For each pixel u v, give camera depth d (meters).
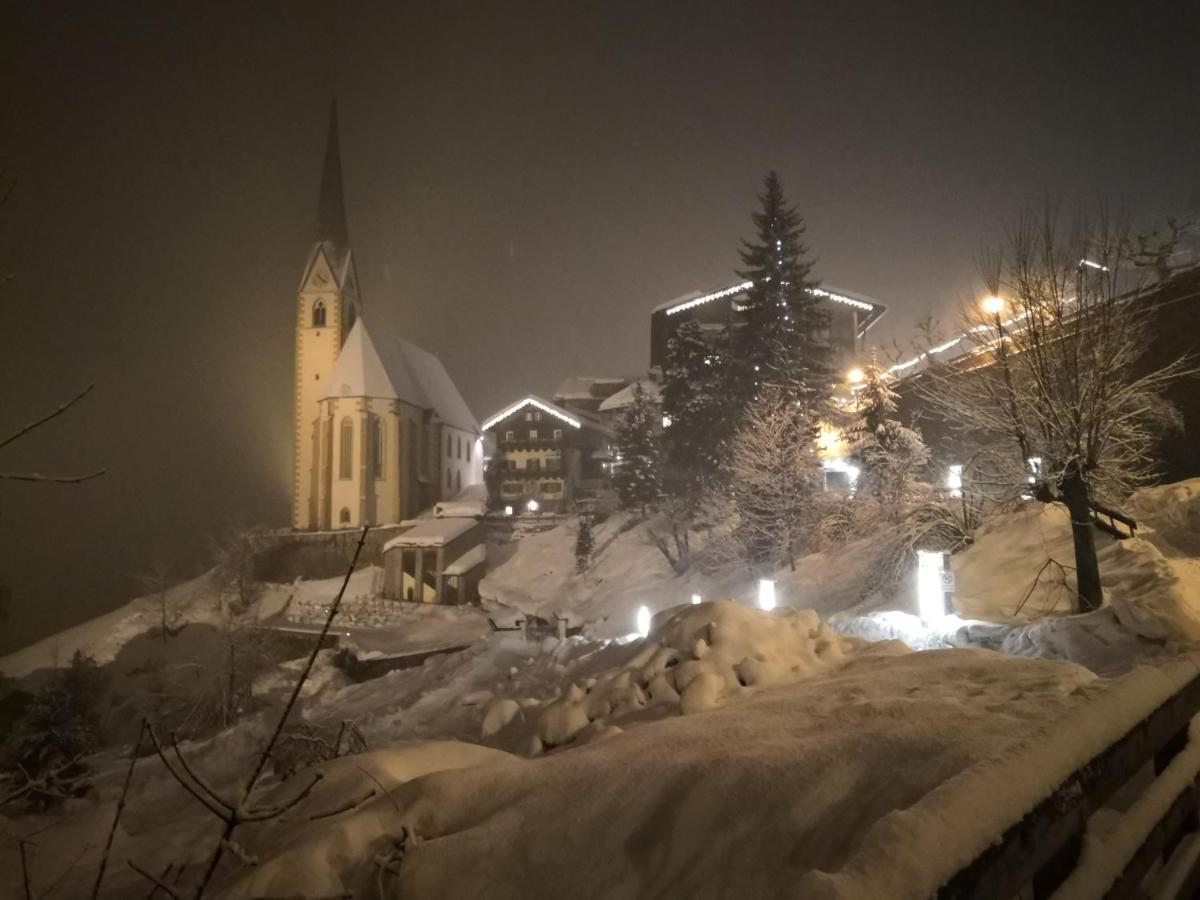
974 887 1.81
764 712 5.07
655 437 52.75
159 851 6.40
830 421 33.41
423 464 76.62
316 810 4.43
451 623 48.53
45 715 11.95
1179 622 11.52
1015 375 15.15
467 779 4.13
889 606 17.64
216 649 35.81
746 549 29.81
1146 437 15.11
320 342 75.25
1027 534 17.62
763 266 38.44
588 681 8.02
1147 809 2.92
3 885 5.52
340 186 80.31
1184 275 20.42
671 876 3.01
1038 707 4.09
